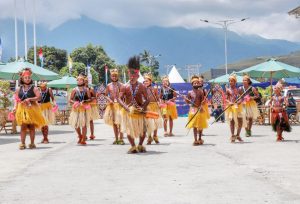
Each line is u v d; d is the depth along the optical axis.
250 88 14.23
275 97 14.20
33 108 12.82
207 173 8.12
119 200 6.18
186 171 8.39
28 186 7.25
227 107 13.85
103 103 28.23
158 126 14.10
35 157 10.85
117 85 13.89
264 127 21.88
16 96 12.81
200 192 6.54
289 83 44.53
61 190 6.90
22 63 21.39
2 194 6.68
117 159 10.22
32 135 13.05
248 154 10.72
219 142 14.06
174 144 13.59
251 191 6.53
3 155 11.37
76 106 13.58
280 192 6.42
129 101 11.18
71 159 10.35
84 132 13.71
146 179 7.66
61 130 22.12
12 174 8.39
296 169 8.41
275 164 9.05
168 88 16.91
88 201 6.16
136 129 11.20
